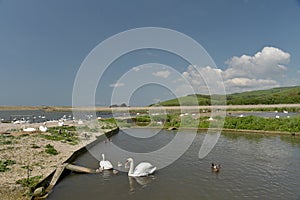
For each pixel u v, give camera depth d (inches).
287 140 1566.2
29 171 831.7
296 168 970.7
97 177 873.5
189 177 878.4
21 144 1178.6
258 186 790.5
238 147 1376.7
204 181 837.2
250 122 2069.4
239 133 1900.8
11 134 1445.6
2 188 671.8
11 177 760.3
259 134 1834.4
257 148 1342.3
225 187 783.1
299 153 1211.9
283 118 2017.7
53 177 810.8
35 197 691.4
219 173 919.0
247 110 3307.1
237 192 745.0
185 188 776.9
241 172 929.5
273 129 1886.1
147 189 770.2
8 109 6796.3
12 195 653.9
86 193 738.2
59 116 3816.4
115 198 704.4
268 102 4148.6
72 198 701.9
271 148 1337.4
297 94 4658.0
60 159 999.6
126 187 784.9
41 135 1450.5
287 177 871.1
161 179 858.1
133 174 884.0
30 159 959.0
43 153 1053.2
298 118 1919.3
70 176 882.1
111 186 791.7
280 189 766.5
